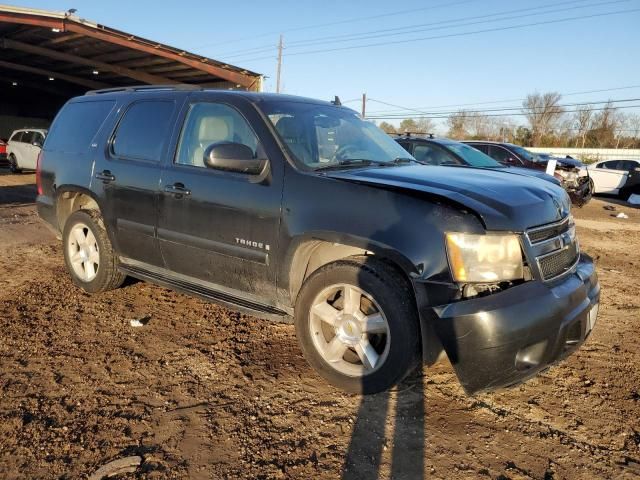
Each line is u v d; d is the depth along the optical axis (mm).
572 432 2889
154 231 4055
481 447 2727
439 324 2734
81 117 5008
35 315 4379
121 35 17844
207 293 3848
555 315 2801
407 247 2830
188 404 3059
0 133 34406
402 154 4305
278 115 3693
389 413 3016
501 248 2781
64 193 4941
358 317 3102
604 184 19391
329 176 3234
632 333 4438
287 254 3281
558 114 66312
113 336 4000
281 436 2768
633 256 7977
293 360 3672
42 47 19672
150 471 2461
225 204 3551
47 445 2631
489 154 13289
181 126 4016
